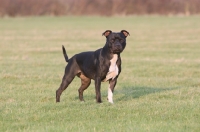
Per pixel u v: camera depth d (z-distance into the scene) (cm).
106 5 7325
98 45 3188
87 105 1107
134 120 968
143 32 4362
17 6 7238
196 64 2111
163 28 4828
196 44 3228
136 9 7294
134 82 1602
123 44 1131
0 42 3409
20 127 929
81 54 1193
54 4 7369
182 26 5059
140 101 1184
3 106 1127
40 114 1027
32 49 2905
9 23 5781
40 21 6150
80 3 7419
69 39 3703
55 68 1984
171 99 1219
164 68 1967
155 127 904
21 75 1733
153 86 1516
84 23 5697
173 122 948
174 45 3170
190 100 1177
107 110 1041
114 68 1132
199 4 7219
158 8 7281
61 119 985
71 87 1459
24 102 1181
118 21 5984
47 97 1273
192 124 927
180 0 7256
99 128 903
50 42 3444
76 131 885
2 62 2198
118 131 880
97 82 1140
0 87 1461
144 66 2044
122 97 1287
